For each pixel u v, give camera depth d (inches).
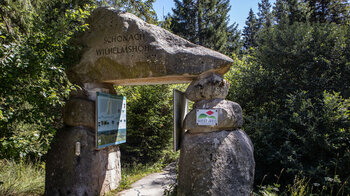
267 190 171.9
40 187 189.3
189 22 919.7
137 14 245.0
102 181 174.7
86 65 166.2
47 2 281.0
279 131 215.2
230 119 138.3
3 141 120.3
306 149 196.1
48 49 147.4
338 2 438.6
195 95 145.5
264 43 272.5
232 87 271.4
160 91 327.9
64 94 148.3
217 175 128.9
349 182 165.3
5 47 125.5
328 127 190.4
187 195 131.9
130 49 154.2
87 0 276.7
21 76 131.2
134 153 333.4
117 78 159.6
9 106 130.4
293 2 431.5
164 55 146.1
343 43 226.7
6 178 190.7
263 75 245.1
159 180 227.0
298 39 235.9
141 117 317.1
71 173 156.6
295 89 227.9
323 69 228.2
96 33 165.2
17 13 230.5
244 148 137.2
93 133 168.4
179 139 162.7
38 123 139.1
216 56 142.3
